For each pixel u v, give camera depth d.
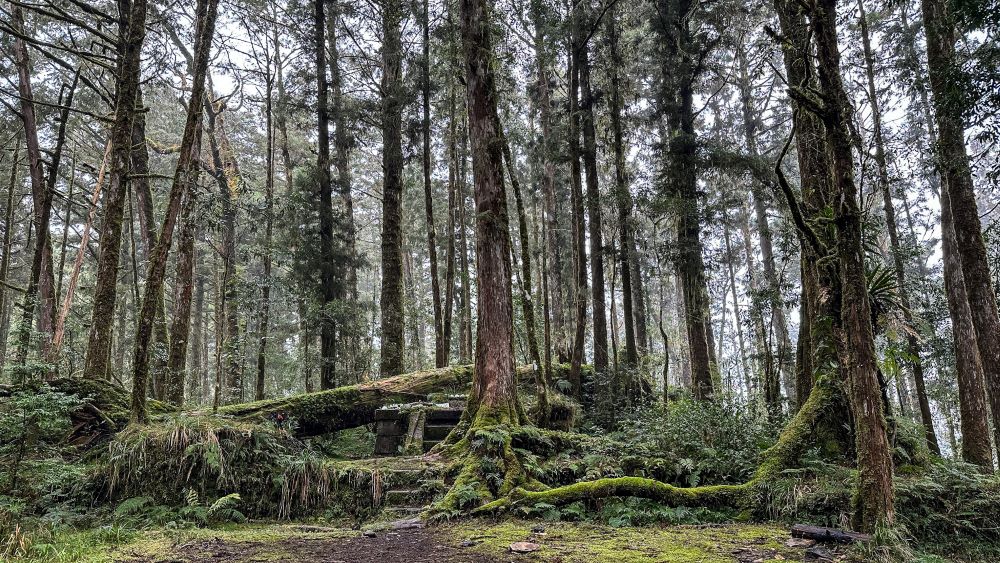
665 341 11.91
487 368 8.53
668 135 17.62
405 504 6.85
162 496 6.75
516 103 20.78
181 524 6.13
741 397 9.91
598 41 17.80
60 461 7.20
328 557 4.56
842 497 5.72
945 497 5.84
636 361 15.82
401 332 16.56
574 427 11.61
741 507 6.23
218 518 6.50
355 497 6.95
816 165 8.35
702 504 6.29
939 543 5.39
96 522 6.20
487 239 8.88
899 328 7.99
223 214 16.33
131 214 16.58
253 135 30.48
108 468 6.98
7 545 4.71
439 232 31.27
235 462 7.08
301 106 18.61
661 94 17.42
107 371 9.99
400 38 17.70
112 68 11.47
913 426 7.34
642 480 6.43
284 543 5.17
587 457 7.40
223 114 25.53
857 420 4.96
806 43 5.38
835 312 7.46
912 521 5.56
